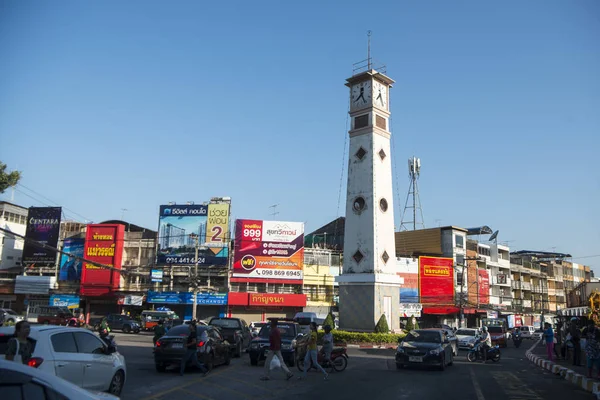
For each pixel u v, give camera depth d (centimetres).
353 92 3659
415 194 7256
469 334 3769
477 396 1403
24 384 489
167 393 1311
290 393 1384
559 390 1578
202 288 4869
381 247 3406
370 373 1909
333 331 3347
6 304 5281
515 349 4175
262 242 5134
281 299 5016
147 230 6069
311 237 6725
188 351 1648
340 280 3459
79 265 5209
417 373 1964
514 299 7862
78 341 1063
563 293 9862
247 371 1845
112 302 5150
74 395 530
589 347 1706
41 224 5334
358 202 3488
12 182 2261
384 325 3256
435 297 5956
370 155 3481
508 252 8225
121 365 1188
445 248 6656
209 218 5153
